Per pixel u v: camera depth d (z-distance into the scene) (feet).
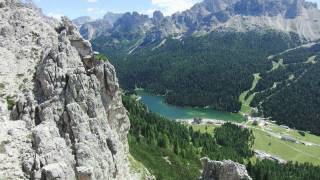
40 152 156.15
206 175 214.48
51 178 145.38
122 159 210.38
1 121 176.35
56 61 199.62
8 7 259.19
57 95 187.52
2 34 236.22
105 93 221.66
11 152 154.40
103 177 177.68
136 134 607.78
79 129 178.19
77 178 161.17
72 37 220.84
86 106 188.96
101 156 181.37
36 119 182.80
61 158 158.81
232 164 208.95
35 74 210.79
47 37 244.01
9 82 205.46
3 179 143.64
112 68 224.12
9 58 220.64
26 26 244.01
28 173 149.79
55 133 167.43
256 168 587.27
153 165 486.38
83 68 203.31
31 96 189.16
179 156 616.80
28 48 230.89
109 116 225.56
